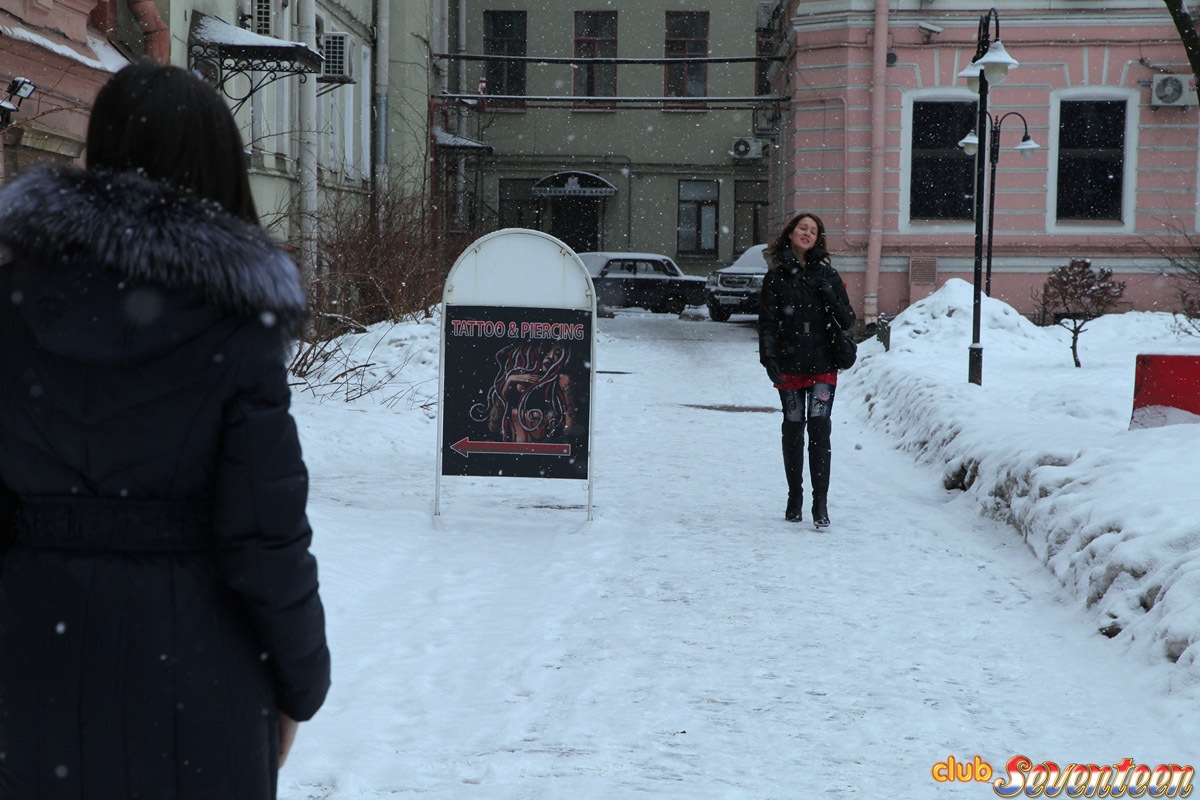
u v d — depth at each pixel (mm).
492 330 8961
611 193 47406
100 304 2127
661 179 48406
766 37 47531
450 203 33500
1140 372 9484
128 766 2145
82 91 14727
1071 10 27109
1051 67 27281
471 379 8969
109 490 2184
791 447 9242
